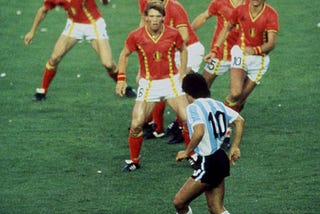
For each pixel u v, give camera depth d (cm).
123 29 6488
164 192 3888
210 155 3362
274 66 5606
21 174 4109
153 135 4534
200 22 4750
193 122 3338
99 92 5278
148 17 4072
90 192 3906
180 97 4156
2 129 4681
